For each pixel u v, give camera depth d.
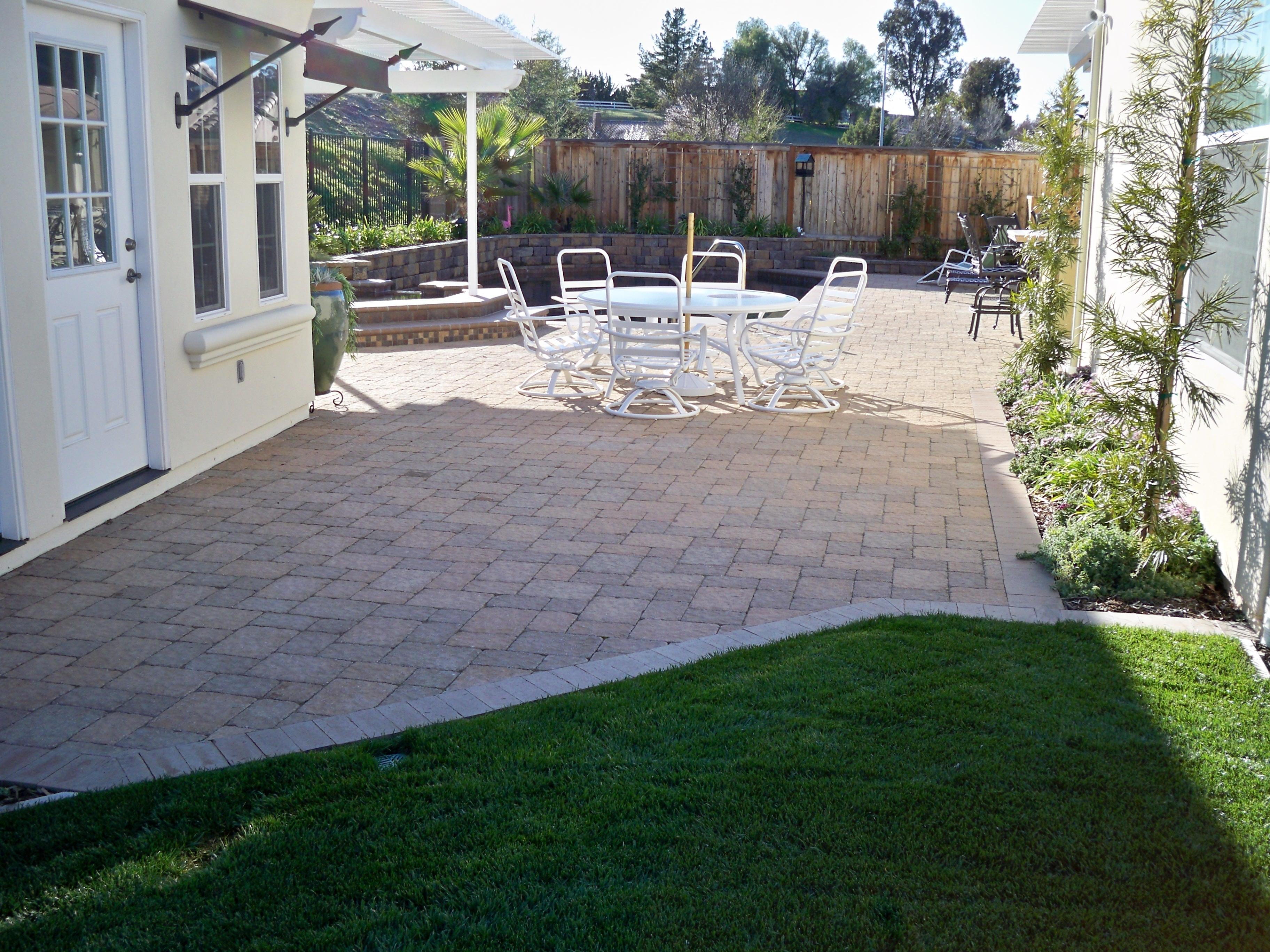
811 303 13.00
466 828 2.65
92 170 5.16
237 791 2.82
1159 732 3.14
